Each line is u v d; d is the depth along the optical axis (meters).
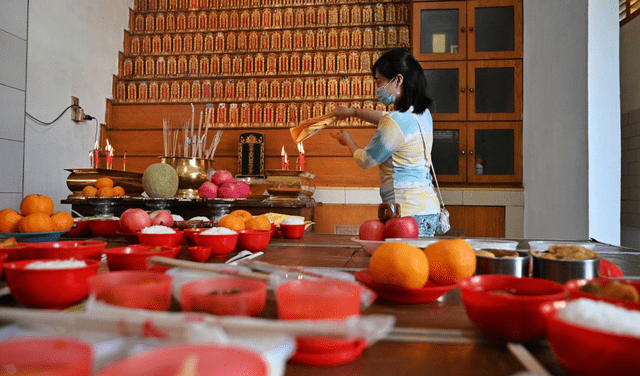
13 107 2.69
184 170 2.06
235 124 3.81
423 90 1.61
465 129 3.21
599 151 2.00
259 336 0.31
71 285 0.48
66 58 3.33
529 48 2.97
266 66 3.89
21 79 2.75
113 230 1.24
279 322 0.32
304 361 0.36
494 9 3.17
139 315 0.32
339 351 0.36
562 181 2.32
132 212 1.05
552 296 0.39
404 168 1.58
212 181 1.98
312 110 3.75
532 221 2.88
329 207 3.54
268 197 2.24
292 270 0.58
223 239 0.87
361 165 1.65
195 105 3.87
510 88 3.17
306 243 1.19
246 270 0.55
